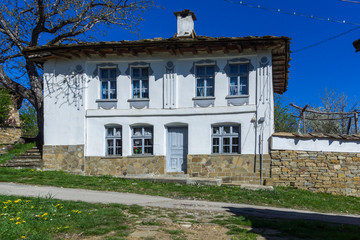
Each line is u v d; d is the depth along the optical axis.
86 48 15.73
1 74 21.19
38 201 8.94
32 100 21.80
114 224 7.36
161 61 16.41
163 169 15.97
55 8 20.78
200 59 16.11
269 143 15.20
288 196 12.68
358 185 15.00
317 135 15.13
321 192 14.84
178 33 17.61
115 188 12.72
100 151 16.41
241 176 15.29
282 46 14.92
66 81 16.84
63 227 6.91
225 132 15.85
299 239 6.60
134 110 16.34
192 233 6.88
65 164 16.48
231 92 15.95
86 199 10.26
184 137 16.28
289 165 15.00
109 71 16.91
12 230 6.41
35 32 20.91
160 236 6.59
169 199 11.26
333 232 7.11
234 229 7.18
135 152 16.42
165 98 16.20
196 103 16.02
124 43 15.41
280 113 32.22
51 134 16.72
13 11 21.33
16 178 13.54
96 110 16.56
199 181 14.21
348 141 15.24
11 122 24.61
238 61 15.79
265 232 7.11
